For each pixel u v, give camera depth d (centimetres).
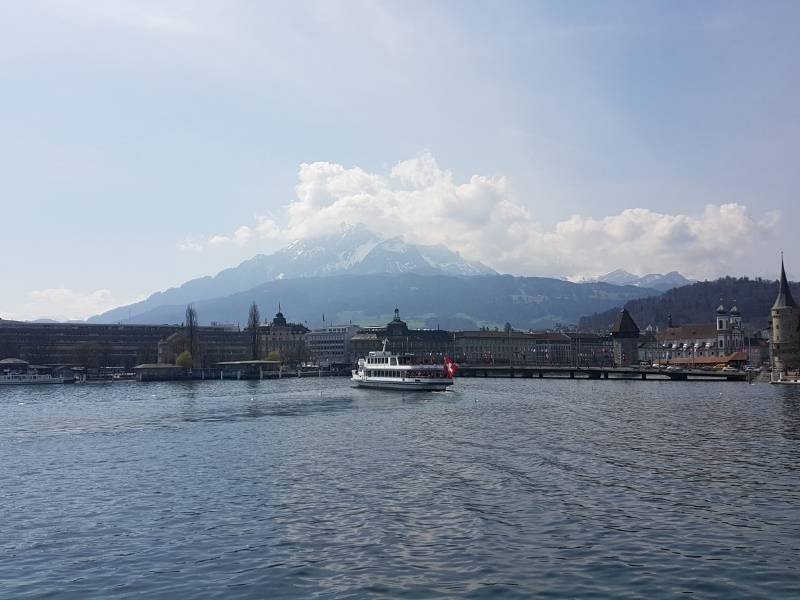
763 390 16438
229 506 4478
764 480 5041
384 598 2902
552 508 4294
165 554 3519
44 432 8912
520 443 7106
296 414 11038
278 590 3006
